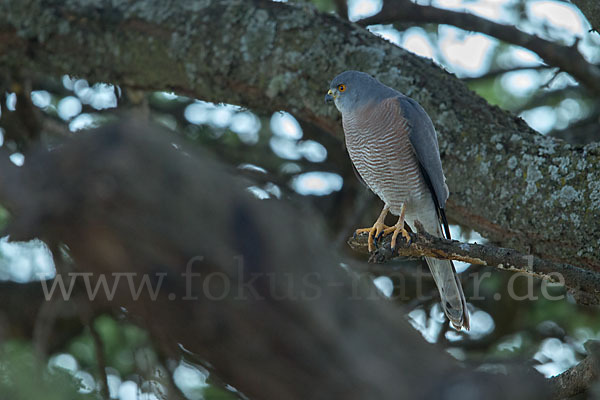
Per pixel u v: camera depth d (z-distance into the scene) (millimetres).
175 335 2250
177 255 2189
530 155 8234
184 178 2234
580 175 7867
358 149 9773
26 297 11281
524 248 8219
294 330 2266
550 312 12070
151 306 2209
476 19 11719
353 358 2289
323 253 2396
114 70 9594
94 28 9461
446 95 9125
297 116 9680
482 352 11594
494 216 8344
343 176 13367
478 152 8562
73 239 2164
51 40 9570
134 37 9398
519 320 12062
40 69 9867
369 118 9375
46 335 9180
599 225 7637
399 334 2396
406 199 9812
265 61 9219
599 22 7883
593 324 12000
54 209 2145
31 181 2164
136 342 9578
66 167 2170
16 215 2154
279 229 2322
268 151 13484
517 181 8211
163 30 9336
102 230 2150
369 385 2279
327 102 9352
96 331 9141
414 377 2314
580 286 6586
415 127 9094
